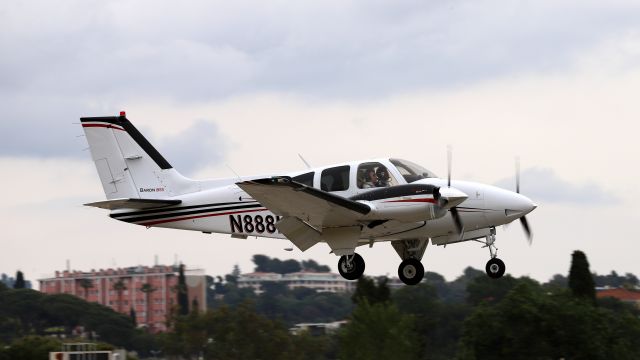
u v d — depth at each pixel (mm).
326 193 59500
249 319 144500
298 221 63688
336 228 65125
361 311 104062
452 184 66375
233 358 142375
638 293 197625
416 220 62094
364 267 68438
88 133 74438
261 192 59000
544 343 107625
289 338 142750
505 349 109062
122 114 74438
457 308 159125
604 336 107062
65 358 96750
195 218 71062
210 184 72375
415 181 65000
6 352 109938
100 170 74312
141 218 72188
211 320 152750
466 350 112688
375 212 61719
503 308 111875
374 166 65188
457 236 67125
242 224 69875
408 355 101250
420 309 157750
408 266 68625
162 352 163000
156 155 73812
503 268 66625
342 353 103562
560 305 109500
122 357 98875
